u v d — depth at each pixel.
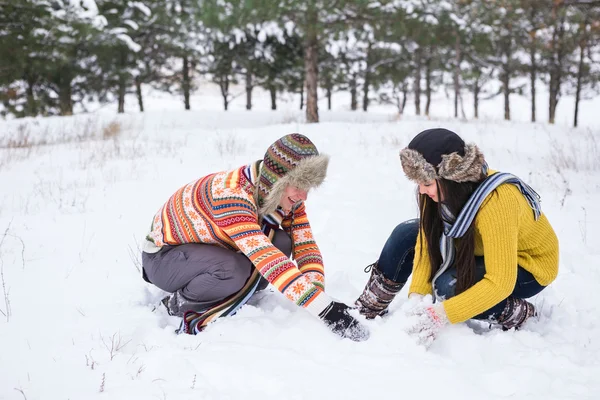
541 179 6.57
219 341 2.63
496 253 2.43
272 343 2.62
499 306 2.71
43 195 6.04
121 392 2.14
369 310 2.96
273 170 2.65
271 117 21.03
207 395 2.12
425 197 2.64
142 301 3.23
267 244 2.68
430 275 2.81
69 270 3.71
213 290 2.87
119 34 19.38
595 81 24.94
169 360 2.37
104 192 6.16
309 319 2.76
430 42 16.11
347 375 2.30
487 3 17.03
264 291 3.27
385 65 24.39
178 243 2.93
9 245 4.22
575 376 2.33
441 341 2.64
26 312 2.99
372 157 8.50
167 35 21.58
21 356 2.47
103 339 2.64
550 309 3.09
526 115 43.34
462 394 2.16
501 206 2.41
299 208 3.08
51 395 2.14
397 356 2.44
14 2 16.02
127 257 4.02
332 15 15.27
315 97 16.73
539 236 2.69
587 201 5.39
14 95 19.77
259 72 24.16
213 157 8.73
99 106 23.45
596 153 8.90
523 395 2.16
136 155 8.88
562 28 22.31
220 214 2.72
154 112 20.05
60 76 20.66
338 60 24.47
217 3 14.56
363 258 4.00
